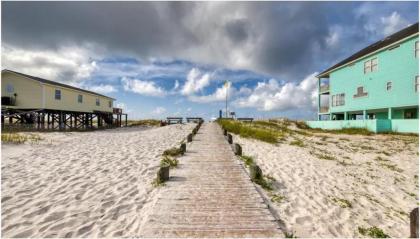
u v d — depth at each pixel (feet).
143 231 13.78
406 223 18.17
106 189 21.88
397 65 70.74
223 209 16.53
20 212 17.28
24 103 80.53
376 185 26.66
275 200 19.95
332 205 20.03
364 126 77.51
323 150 45.01
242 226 14.37
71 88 93.09
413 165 35.73
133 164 30.78
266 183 23.66
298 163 33.47
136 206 18.30
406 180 29.04
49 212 17.34
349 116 103.86
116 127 114.62
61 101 87.45
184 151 36.35
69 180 24.29
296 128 99.09
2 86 81.51
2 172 26.86
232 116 138.10
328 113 104.06
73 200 19.42
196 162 30.07
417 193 24.97
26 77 79.66
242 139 54.08
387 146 50.34
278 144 49.32
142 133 74.90
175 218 15.23
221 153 35.76
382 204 21.63
